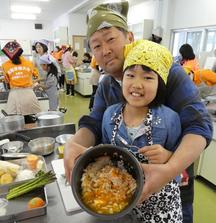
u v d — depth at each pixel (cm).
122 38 71
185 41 498
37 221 80
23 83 271
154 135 59
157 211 67
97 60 74
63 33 902
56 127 161
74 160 55
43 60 366
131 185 48
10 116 169
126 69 59
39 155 124
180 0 485
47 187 98
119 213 45
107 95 82
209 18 419
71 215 81
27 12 869
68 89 670
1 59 409
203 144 56
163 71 59
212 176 218
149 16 593
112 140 63
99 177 50
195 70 235
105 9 71
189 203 100
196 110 61
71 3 700
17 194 90
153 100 60
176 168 50
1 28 1044
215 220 184
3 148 131
